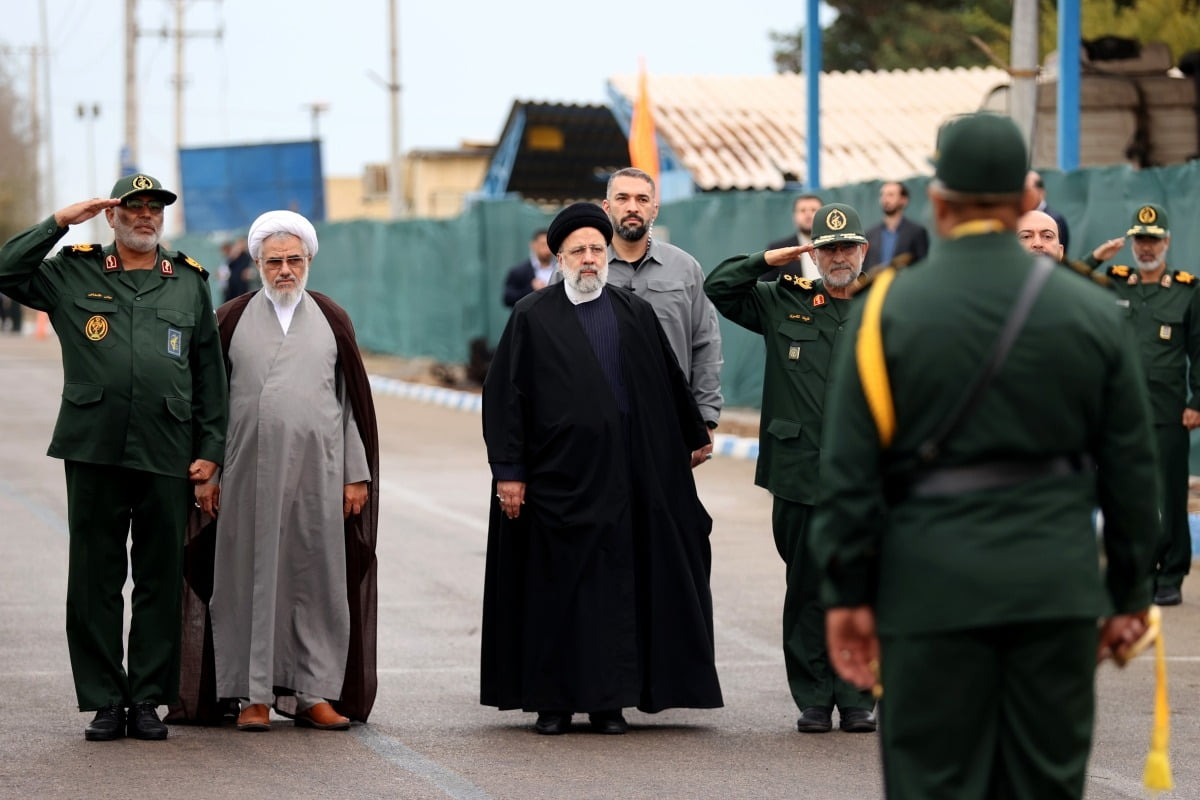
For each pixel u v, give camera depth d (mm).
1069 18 32719
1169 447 21266
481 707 16359
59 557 24594
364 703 15492
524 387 15539
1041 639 8234
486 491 32250
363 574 15617
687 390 15883
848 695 15391
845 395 8438
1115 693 16922
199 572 15453
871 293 8508
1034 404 8227
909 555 8312
